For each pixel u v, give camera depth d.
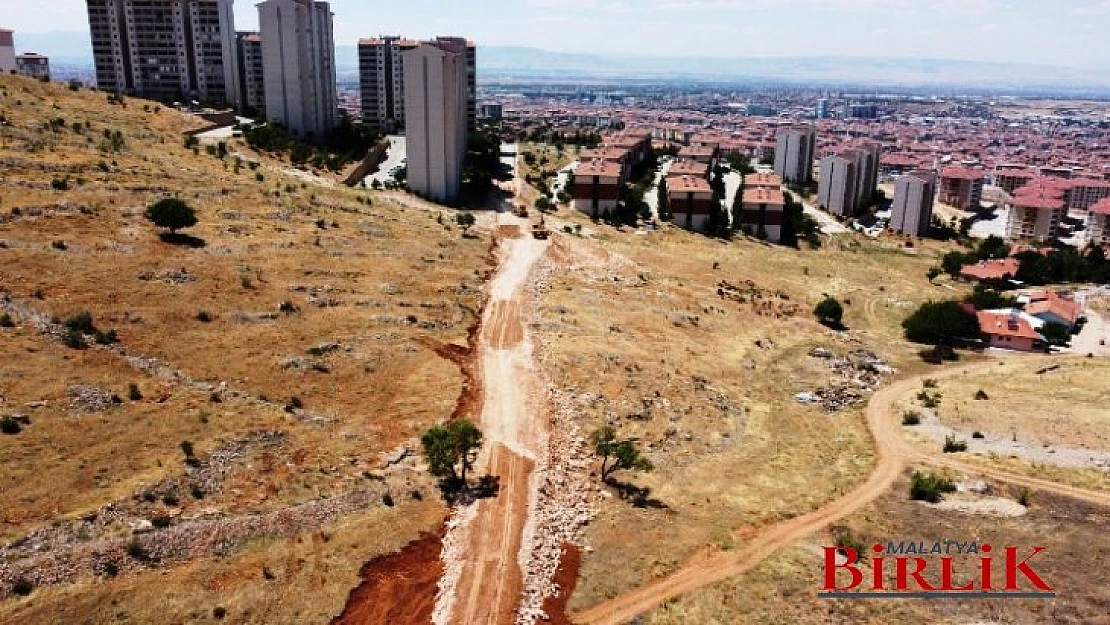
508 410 81.00
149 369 70.25
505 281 126.62
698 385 98.56
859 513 68.88
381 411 75.81
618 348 104.25
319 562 53.59
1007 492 74.50
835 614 53.44
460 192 197.75
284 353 80.56
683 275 155.12
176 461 58.75
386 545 56.75
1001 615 53.50
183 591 48.25
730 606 54.03
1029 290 181.25
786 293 158.62
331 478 62.78
